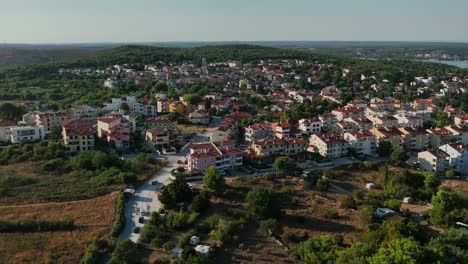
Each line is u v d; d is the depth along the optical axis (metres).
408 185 157.25
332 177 169.88
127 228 124.75
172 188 140.62
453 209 126.62
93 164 170.50
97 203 140.12
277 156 189.75
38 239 117.12
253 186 155.12
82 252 111.50
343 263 94.38
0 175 158.88
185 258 102.38
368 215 125.94
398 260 86.94
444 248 98.56
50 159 178.75
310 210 136.75
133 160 175.12
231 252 110.69
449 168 186.50
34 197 142.25
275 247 114.00
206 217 131.50
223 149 179.25
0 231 120.06
